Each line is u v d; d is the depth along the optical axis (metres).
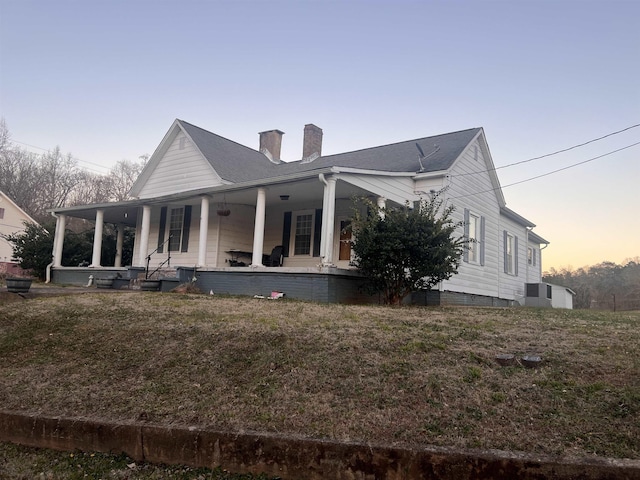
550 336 5.49
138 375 4.66
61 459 3.58
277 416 3.57
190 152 16.98
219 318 6.64
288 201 14.96
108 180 52.50
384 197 12.53
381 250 10.11
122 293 10.62
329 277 10.44
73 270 16.95
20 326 6.71
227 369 4.59
